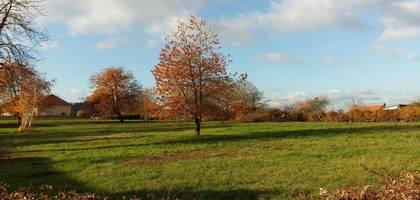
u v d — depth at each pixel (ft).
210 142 110.11
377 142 96.84
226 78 126.31
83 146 113.91
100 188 56.95
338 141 101.86
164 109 125.29
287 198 47.75
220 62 125.70
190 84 124.88
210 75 125.39
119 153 93.76
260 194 50.14
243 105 130.82
